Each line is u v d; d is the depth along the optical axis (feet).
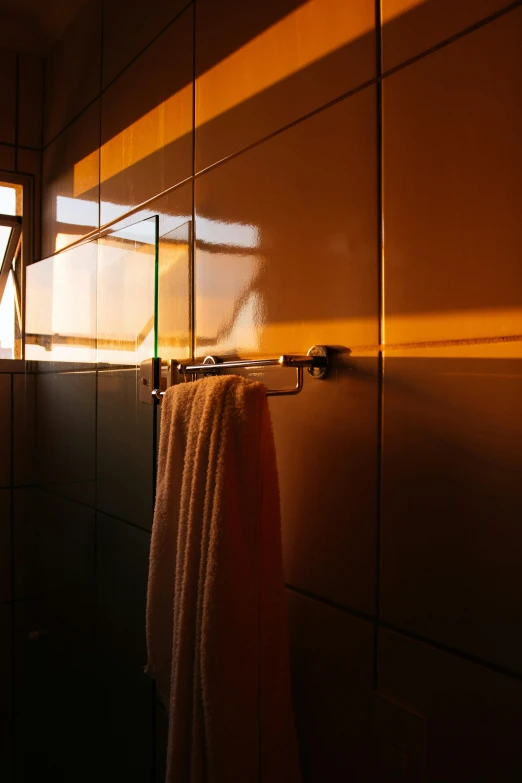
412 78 2.09
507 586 1.81
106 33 4.27
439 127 2.00
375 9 2.23
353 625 2.30
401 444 2.13
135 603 3.22
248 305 2.85
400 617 2.12
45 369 4.19
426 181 2.04
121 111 4.04
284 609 2.31
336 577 2.38
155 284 2.81
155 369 2.88
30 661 4.78
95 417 3.54
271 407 2.71
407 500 2.11
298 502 2.57
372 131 2.23
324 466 2.44
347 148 2.33
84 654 3.84
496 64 1.83
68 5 4.65
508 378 1.81
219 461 2.23
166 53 3.54
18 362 5.23
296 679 2.56
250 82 2.85
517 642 1.78
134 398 3.09
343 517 2.35
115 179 4.12
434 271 2.02
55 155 5.11
